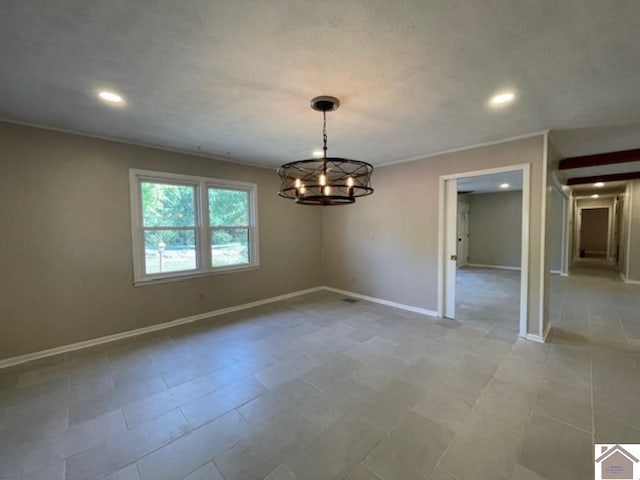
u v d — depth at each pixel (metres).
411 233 4.44
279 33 1.53
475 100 2.36
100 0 1.28
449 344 3.22
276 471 1.59
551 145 3.38
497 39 1.58
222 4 1.31
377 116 2.70
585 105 2.47
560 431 1.86
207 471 1.60
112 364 2.82
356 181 2.57
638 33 1.52
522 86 2.13
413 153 4.11
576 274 7.57
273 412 2.09
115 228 3.40
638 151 3.87
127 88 2.13
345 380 2.51
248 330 3.69
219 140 3.44
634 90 2.19
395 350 3.08
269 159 4.43
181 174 3.92
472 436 1.83
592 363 2.75
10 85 2.07
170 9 1.34
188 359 2.92
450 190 4.02
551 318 4.04
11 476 1.57
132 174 3.50
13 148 2.80
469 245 9.23
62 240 3.08
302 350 3.10
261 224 4.87
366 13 1.38
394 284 4.70
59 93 2.21
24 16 1.37
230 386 2.43
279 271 5.16
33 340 2.94
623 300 4.96
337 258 5.62
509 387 2.37
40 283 2.97
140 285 3.59
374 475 1.56
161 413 2.09
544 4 1.32
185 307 3.99
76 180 3.14
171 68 1.87
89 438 1.85
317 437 1.85
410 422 1.97
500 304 4.79
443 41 1.60
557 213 7.54
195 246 4.14
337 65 1.84
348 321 4.01
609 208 10.59
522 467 1.59
